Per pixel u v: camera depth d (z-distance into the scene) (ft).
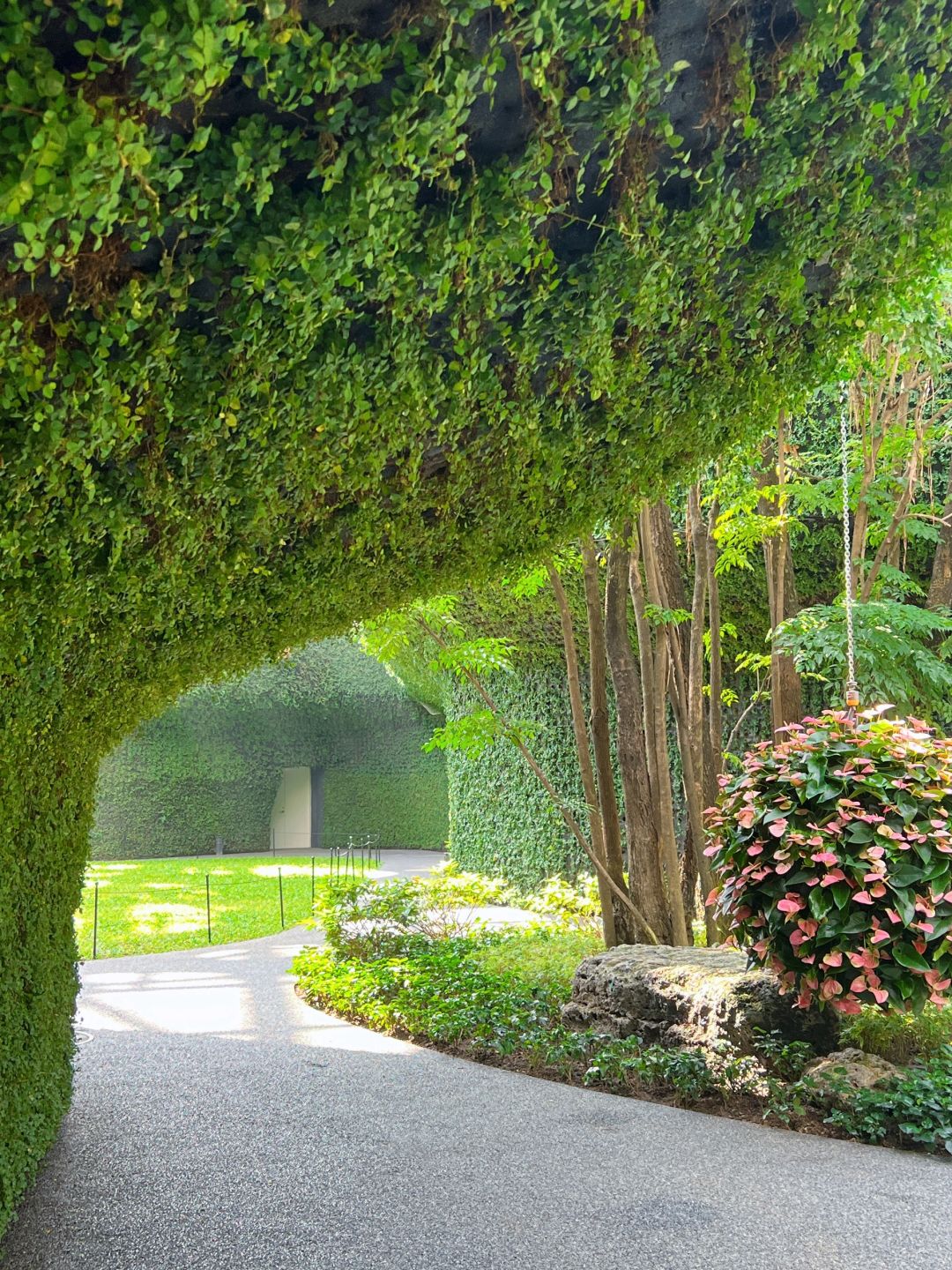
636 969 16.76
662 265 8.34
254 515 8.27
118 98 4.97
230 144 5.74
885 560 24.95
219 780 74.13
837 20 7.03
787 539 22.67
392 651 23.18
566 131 7.08
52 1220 10.48
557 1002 19.20
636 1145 12.20
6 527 6.53
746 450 19.16
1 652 7.58
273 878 56.39
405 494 9.70
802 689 30.50
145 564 8.09
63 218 5.07
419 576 11.22
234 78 5.70
